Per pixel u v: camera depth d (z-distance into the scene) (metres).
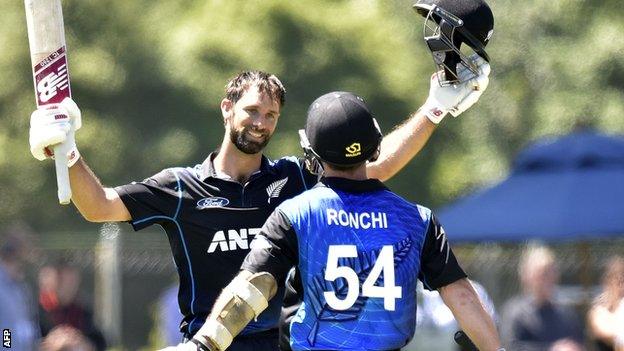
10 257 36.34
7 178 79.06
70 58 79.06
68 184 18.03
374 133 17.36
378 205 17.25
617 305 37.41
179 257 20.83
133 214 20.45
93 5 79.94
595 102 91.88
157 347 57.47
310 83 77.06
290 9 77.06
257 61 76.62
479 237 40.06
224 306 17.06
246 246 20.64
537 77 95.25
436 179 84.25
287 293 17.28
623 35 93.06
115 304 56.06
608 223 38.53
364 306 16.78
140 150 78.88
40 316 40.91
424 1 20.08
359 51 78.12
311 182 21.19
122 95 79.50
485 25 19.97
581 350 40.59
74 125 18.28
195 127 78.69
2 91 79.81
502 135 93.88
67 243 60.56
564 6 95.06
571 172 40.66
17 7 81.12
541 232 39.03
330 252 16.89
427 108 21.25
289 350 17.11
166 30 79.75
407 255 17.09
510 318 40.88
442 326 46.19
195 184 20.78
